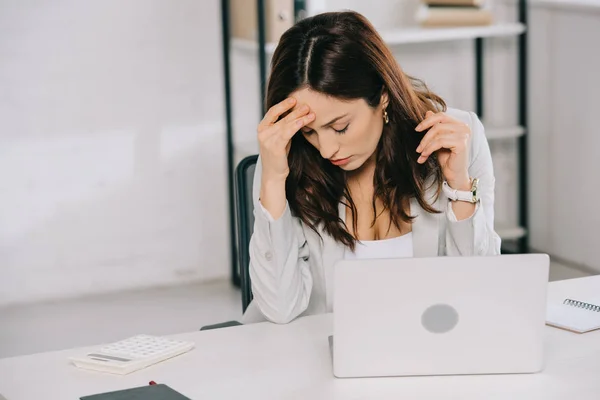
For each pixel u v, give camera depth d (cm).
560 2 459
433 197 225
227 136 454
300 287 214
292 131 201
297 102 203
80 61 426
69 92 427
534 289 173
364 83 204
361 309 173
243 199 238
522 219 486
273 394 170
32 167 427
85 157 434
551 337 196
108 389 175
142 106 439
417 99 219
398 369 176
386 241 227
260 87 409
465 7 448
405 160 220
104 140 436
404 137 218
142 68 436
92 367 185
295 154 219
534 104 489
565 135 470
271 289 210
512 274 173
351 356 175
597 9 438
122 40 430
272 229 209
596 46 443
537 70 484
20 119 421
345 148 207
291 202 220
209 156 456
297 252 215
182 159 452
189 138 450
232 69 451
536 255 172
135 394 169
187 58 442
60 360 190
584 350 188
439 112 220
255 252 213
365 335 175
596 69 445
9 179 425
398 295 172
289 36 205
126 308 430
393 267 171
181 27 439
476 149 233
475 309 174
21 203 429
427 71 486
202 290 455
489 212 230
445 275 172
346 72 200
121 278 451
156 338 198
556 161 479
